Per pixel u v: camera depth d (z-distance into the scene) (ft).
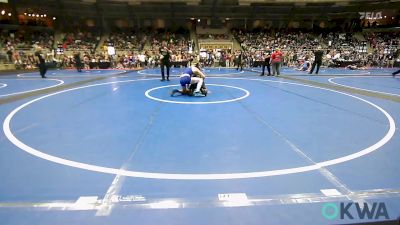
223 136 16.47
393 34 122.42
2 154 13.73
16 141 15.67
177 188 10.52
